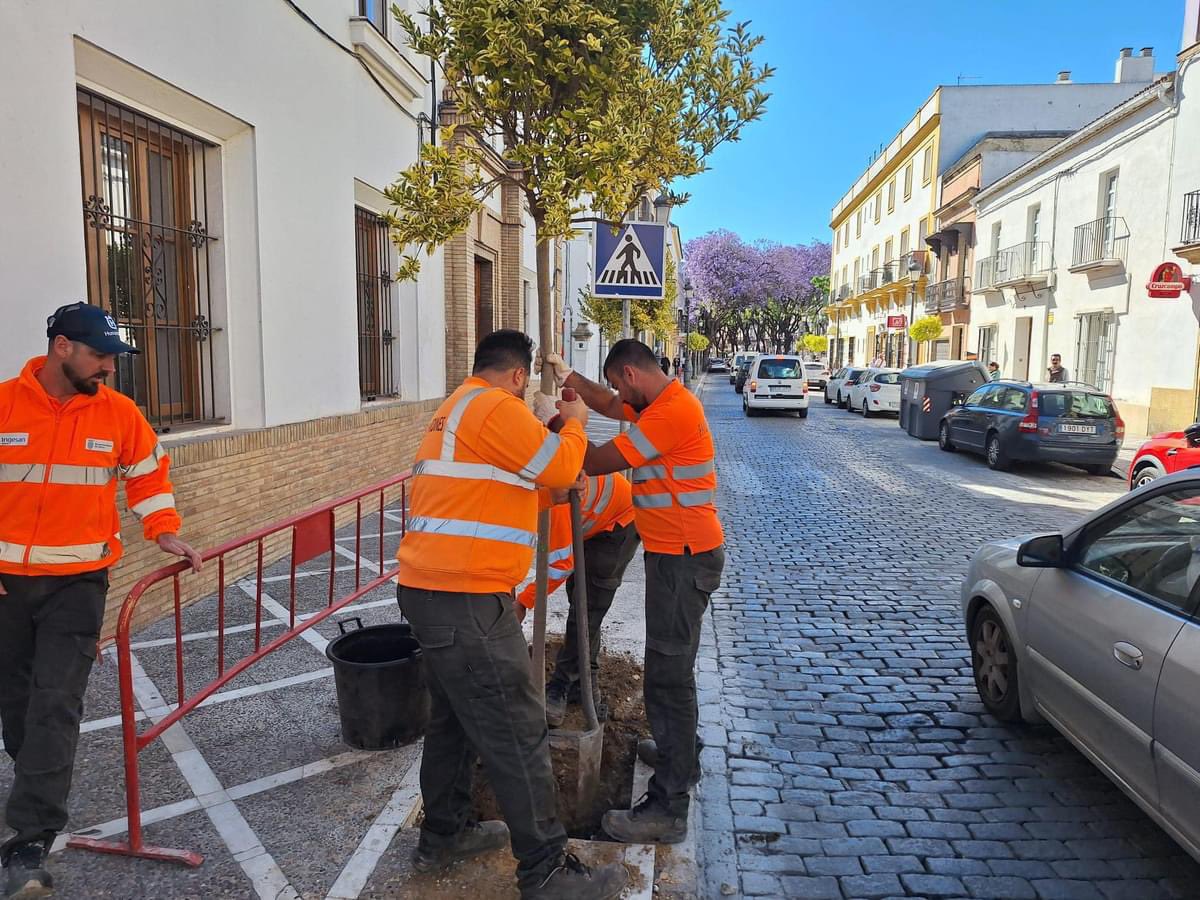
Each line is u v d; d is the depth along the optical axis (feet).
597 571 14.16
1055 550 13.14
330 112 26.48
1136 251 63.77
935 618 21.27
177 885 9.70
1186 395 57.00
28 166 14.66
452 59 11.75
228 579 21.09
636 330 61.98
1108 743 11.35
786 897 10.41
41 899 9.36
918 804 12.60
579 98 11.72
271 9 22.65
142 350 19.44
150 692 14.96
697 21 12.50
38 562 9.70
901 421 72.33
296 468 24.35
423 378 35.68
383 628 13.83
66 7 15.39
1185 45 58.08
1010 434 48.29
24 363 14.64
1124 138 65.62
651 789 11.36
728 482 43.68
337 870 10.02
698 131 13.30
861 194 163.53
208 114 20.34
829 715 15.66
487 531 8.89
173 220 20.85
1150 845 11.57
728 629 20.38
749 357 133.08
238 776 12.13
